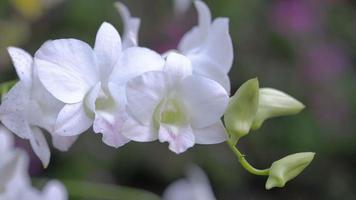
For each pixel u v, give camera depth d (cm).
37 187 129
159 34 149
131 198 91
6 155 75
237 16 152
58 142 60
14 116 58
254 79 57
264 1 160
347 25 169
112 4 141
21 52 58
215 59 61
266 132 156
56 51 56
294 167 57
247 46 157
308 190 167
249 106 57
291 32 160
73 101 56
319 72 161
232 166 154
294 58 161
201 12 63
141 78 56
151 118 56
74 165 139
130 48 57
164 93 56
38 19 136
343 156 166
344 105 162
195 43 63
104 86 57
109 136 56
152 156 148
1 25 110
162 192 150
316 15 164
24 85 57
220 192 156
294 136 156
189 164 149
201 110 56
